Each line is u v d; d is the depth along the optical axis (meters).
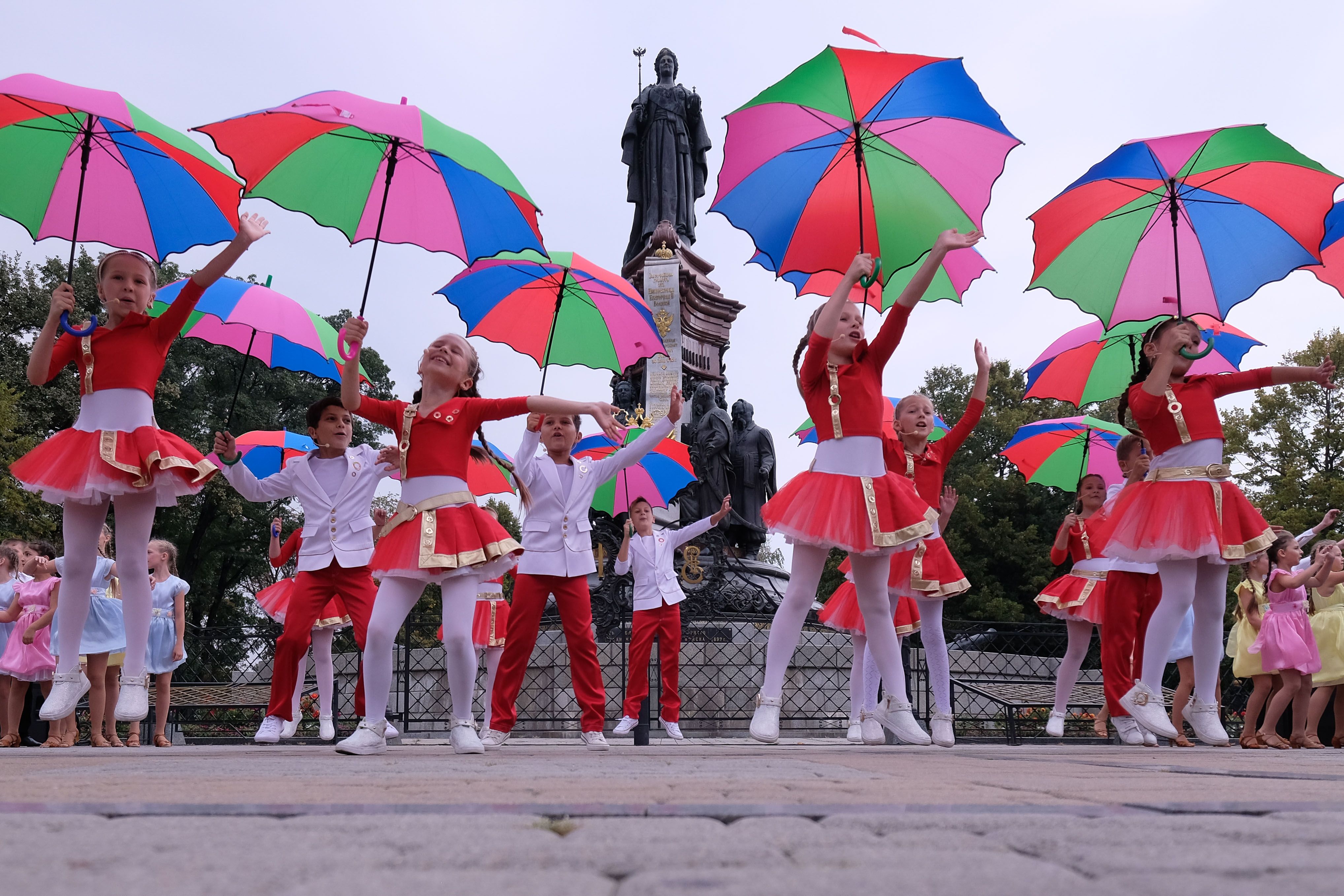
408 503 4.95
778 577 16.73
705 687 12.73
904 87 5.70
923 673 11.62
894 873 1.07
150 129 5.00
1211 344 6.39
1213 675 6.01
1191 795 2.05
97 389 5.18
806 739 12.32
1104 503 8.62
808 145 6.03
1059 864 1.18
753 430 17.50
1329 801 1.89
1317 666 8.61
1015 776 2.71
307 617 6.92
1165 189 6.26
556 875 1.06
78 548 5.14
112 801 1.76
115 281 5.27
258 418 36.00
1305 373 5.93
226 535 36.25
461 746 4.93
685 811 1.65
